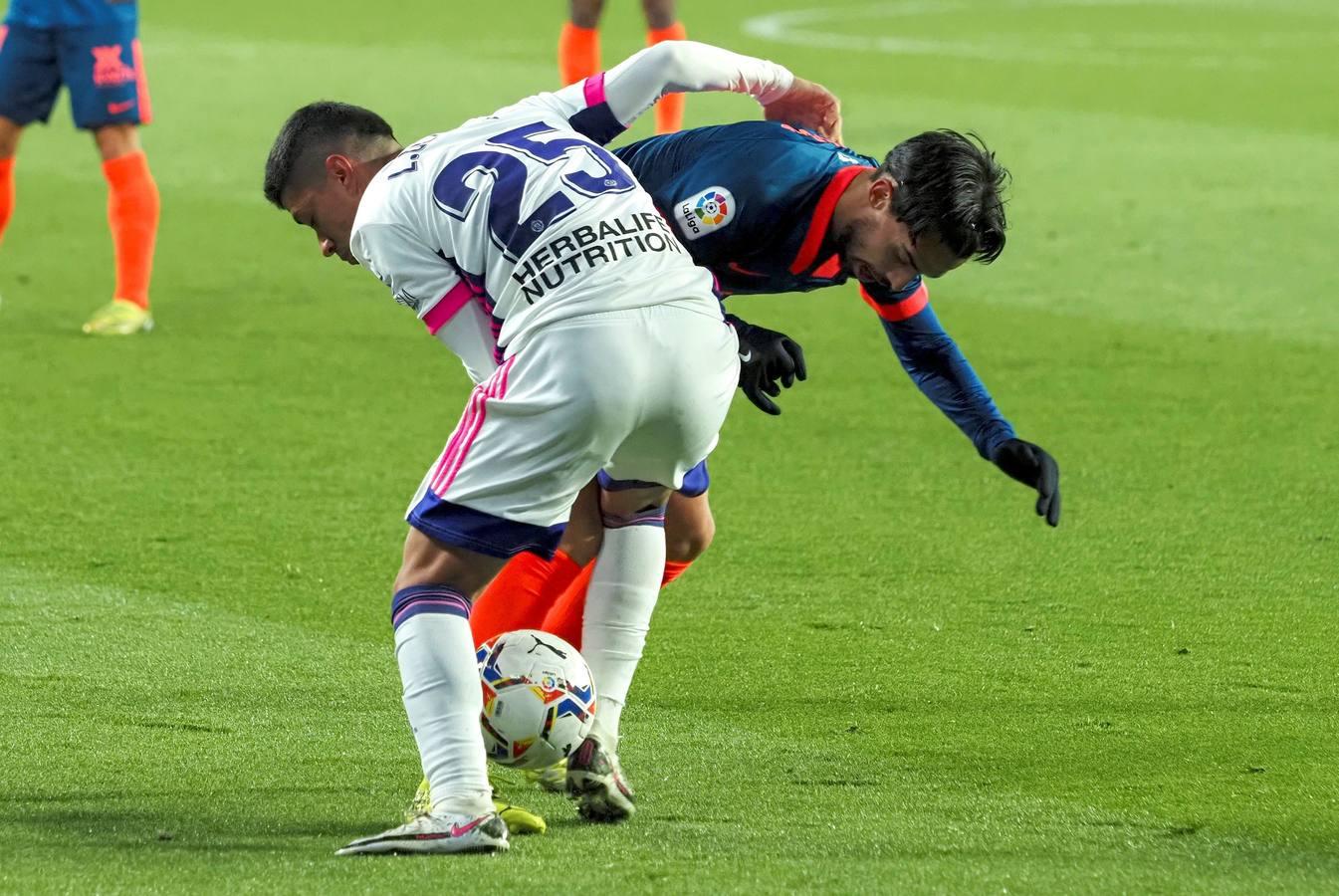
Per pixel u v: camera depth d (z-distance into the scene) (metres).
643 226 11.10
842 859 10.56
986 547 18.34
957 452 21.98
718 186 11.70
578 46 36.66
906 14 78.19
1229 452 21.92
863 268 11.64
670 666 14.96
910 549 18.28
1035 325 28.66
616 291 10.79
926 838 11.06
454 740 10.77
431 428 23.02
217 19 71.50
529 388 10.73
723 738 13.32
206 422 23.12
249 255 33.78
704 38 67.00
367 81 54.47
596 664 12.20
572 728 11.46
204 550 18.12
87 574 17.31
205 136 45.62
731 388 11.46
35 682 14.40
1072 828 11.33
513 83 54.16
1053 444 22.31
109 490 20.19
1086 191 39.69
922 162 11.15
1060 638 15.65
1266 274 32.16
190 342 27.44
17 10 27.27
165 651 15.23
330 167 11.84
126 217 27.80
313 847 10.81
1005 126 48.00
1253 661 15.02
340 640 15.61
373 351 27.08
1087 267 32.72
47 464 21.19
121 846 10.77
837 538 18.64
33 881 9.98
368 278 32.12
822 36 69.00
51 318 28.89
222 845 10.82
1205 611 16.34
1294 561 17.83
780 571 17.55
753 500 19.98
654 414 11.03
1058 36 71.56
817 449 22.08
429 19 72.06
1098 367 26.09
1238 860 10.65
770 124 12.09
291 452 21.81
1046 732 13.41
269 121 47.62
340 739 13.22
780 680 14.63
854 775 12.51
